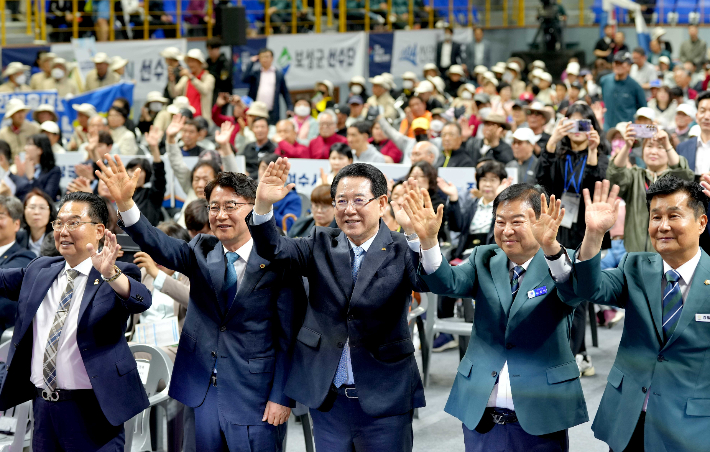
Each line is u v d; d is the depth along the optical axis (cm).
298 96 1417
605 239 587
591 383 596
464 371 338
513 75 1522
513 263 338
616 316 764
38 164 836
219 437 349
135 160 752
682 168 589
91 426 355
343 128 1055
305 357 343
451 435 510
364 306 333
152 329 485
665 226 309
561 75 1753
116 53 1431
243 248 355
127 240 506
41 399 357
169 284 441
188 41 1526
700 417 300
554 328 326
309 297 348
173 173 786
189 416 379
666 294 314
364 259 338
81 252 358
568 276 311
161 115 1105
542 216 305
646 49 1781
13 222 536
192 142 877
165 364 433
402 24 1747
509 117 1253
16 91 1216
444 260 328
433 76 1497
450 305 671
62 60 1282
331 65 1555
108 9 1546
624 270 325
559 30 1803
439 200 673
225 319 347
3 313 512
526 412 322
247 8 1661
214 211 349
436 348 710
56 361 352
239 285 351
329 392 341
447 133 844
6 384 356
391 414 334
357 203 328
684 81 1426
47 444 357
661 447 304
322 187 582
